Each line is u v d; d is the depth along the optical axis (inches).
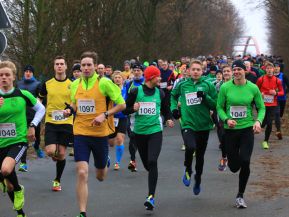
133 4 1840.6
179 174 619.2
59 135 539.8
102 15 1510.8
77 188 408.2
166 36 2438.5
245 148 458.6
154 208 461.4
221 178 594.9
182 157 741.3
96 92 420.8
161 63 1090.1
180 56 2524.6
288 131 1011.9
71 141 542.3
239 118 463.2
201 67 493.4
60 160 534.3
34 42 1051.9
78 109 423.8
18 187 417.7
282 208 458.6
